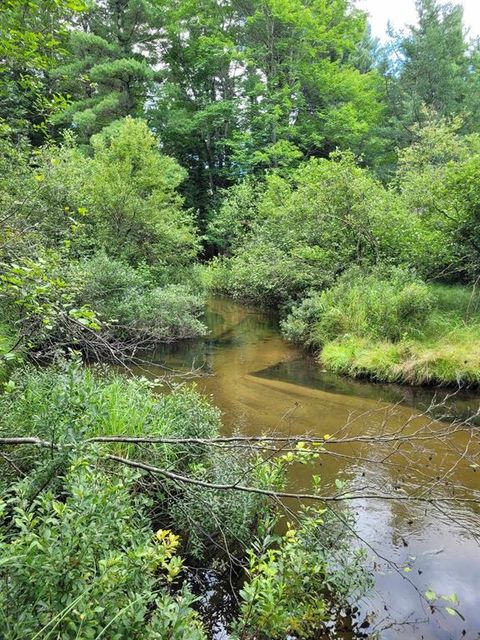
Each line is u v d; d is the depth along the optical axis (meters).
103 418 3.47
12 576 1.83
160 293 11.62
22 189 7.40
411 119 26.81
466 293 11.66
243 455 4.22
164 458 3.78
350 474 4.98
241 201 21.42
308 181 13.90
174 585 3.26
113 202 12.34
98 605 1.82
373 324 10.38
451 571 3.54
